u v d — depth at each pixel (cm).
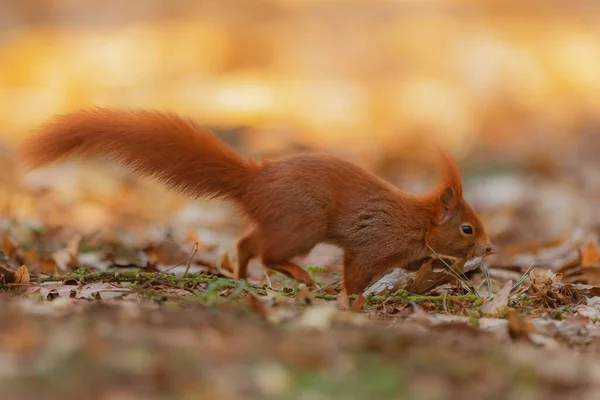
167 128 966
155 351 605
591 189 2020
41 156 951
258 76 3284
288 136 2422
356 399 563
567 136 2652
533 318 862
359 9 4472
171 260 1176
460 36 3894
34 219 1486
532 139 2627
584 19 4219
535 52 3575
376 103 2998
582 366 669
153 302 814
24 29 3609
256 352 618
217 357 603
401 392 577
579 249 1130
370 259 985
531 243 1362
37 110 2633
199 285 960
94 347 600
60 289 906
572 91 3153
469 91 3136
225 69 3353
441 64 3528
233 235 1572
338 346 650
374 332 704
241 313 757
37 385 547
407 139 2570
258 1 4341
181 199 1820
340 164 976
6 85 2947
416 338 700
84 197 1745
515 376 620
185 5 4184
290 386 571
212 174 965
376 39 3872
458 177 1035
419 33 3947
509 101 3009
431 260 970
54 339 614
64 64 3159
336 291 1040
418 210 1014
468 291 969
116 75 3086
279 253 937
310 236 941
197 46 3512
